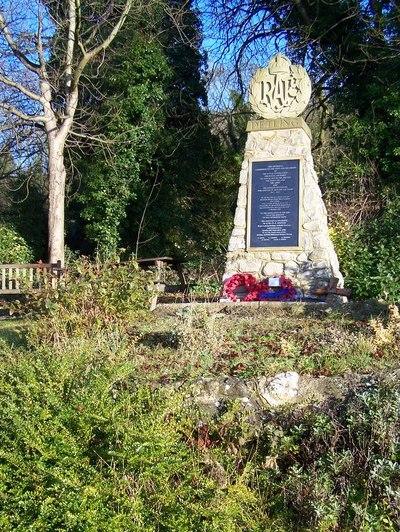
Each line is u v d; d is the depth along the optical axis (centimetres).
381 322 792
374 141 1714
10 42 1844
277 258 1141
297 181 1156
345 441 526
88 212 2081
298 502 487
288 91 1190
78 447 448
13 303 955
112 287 873
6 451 452
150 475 451
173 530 421
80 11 1841
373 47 1741
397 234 1378
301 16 1967
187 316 776
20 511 430
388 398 535
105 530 408
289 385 600
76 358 568
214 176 2314
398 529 455
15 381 521
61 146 1914
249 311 1010
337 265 1247
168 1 2177
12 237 2141
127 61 2052
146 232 2175
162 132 2145
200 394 594
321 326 861
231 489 472
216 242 2325
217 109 2420
